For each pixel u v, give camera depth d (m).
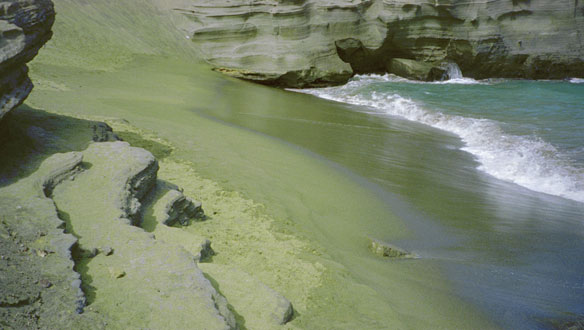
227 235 5.72
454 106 15.62
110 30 18.34
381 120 13.94
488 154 10.69
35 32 6.24
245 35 19.66
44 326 3.23
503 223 7.15
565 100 16.61
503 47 21.23
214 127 10.88
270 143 10.20
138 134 9.11
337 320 4.32
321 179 8.35
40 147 5.97
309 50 19.42
